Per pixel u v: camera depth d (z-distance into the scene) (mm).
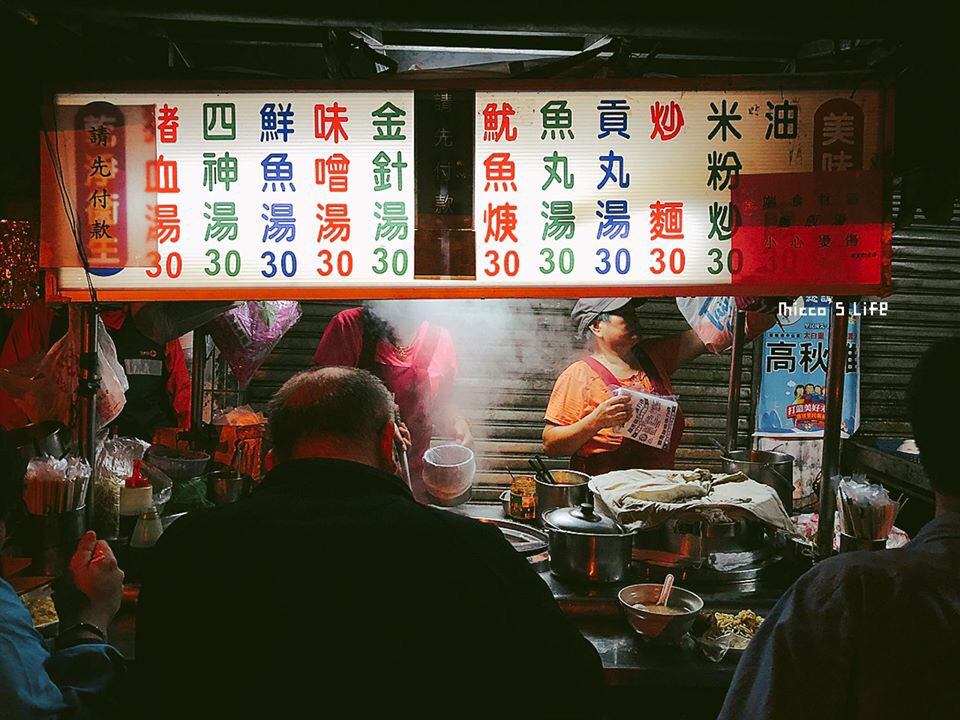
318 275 2664
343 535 1398
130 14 2336
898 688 1176
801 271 2701
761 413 5926
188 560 1411
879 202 2680
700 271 2697
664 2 2312
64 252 2658
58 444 2916
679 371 6008
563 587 2766
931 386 1318
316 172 2643
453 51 3354
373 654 1312
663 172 2676
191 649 1352
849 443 5824
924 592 1218
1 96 2623
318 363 4297
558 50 3293
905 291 5965
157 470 3172
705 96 2656
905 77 2699
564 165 2660
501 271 2680
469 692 1332
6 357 4066
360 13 2318
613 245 2686
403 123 2637
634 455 4062
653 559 2924
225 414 3877
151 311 3164
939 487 1326
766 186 2678
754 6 2312
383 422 1661
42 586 2543
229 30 3053
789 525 2861
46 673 1602
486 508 3725
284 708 1291
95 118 2633
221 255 2666
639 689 2537
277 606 1332
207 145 2639
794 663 1238
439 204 2656
